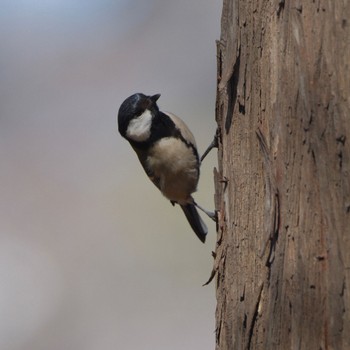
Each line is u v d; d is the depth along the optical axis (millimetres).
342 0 4418
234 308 5258
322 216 4426
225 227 5566
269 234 4734
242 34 5258
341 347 4320
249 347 5039
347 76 4387
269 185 4777
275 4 4836
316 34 4496
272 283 4719
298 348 4500
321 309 4402
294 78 4613
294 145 4598
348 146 4355
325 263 4402
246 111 5211
